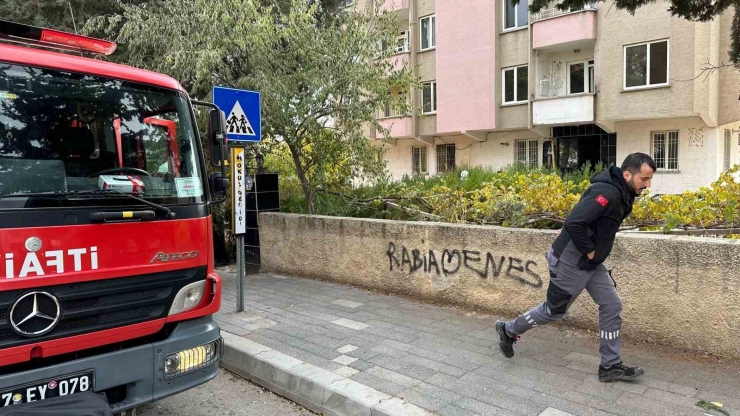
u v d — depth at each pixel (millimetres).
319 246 7680
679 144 17000
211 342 3578
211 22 7840
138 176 3459
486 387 3930
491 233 5598
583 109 18109
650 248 4469
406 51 23578
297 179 10070
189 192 3635
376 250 6840
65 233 2963
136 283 3254
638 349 4426
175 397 4422
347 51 8266
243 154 6176
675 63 16188
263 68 8016
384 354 4672
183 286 3502
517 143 21312
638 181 3707
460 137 22984
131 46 8734
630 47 17141
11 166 3000
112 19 8656
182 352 3393
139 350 3205
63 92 3266
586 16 17859
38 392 2830
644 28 16672
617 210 3719
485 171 11172
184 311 3502
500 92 20922
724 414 3352
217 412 4145
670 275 4371
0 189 2922
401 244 6523
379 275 6824
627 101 17266
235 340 5145
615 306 3867
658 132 17391
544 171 10406
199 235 3609
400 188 8773
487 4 20562
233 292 7176
